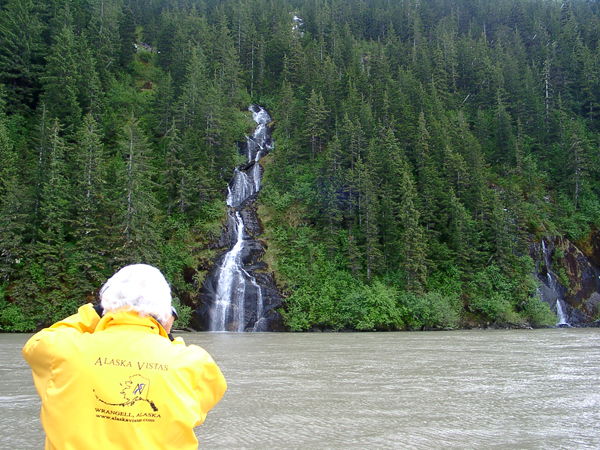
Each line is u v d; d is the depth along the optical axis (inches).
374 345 850.8
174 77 2576.3
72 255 1358.3
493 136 2443.4
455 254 1688.0
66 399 84.7
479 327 1561.3
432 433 269.3
